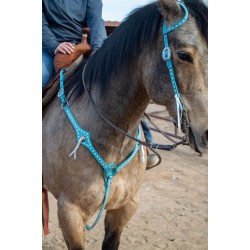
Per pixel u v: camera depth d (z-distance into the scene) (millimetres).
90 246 3293
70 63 2453
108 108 2090
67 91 2311
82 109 2172
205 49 1755
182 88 1791
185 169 5395
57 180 2188
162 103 1889
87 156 2080
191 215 3979
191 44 1746
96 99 2127
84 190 2088
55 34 2623
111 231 2395
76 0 2631
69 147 2121
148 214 3953
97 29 2582
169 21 1825
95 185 2088
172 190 4621
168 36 1815
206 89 1769
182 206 4184
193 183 4883
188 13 1799
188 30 1766
